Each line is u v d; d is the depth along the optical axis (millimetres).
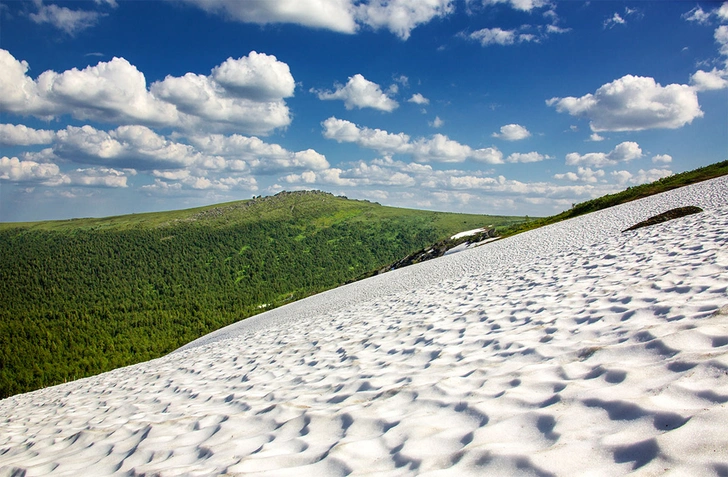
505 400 3611
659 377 3182
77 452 5523
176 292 199125
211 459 4012
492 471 2535
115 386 12320
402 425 3635
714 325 3959
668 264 8633
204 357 14211
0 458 6461
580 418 2906
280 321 31859
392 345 8031
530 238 37281
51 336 131750
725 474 1970
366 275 81750
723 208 17625
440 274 30812
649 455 2264
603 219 34625
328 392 5703
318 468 3227
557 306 7500
